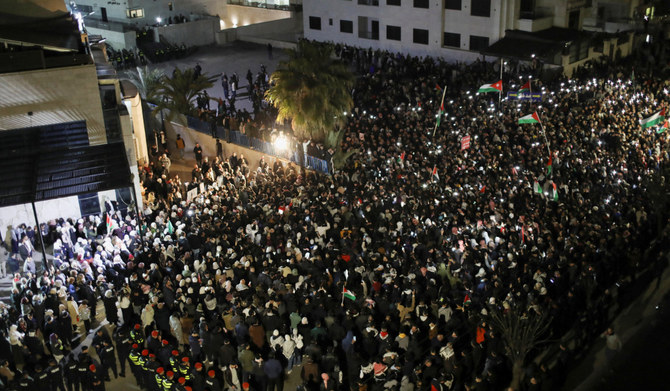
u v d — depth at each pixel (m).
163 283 19.22
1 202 22.14
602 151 27.67
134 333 17.34
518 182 25.48
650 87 37.97
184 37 58.97
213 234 22.58
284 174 30.47
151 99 37.41
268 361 15.91
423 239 21.34
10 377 16.28
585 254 19.38
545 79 42.34
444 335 16.94
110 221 23.52
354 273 19.36
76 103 25.86
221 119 34.50
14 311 18.80
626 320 20.11
